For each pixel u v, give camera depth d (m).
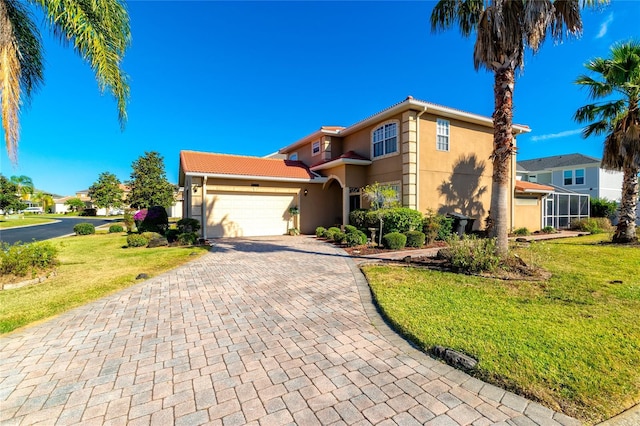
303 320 4.66
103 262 9.66
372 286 6.22
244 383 2.99
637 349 3.37
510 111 7.48
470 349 3.43
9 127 6.31
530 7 6.64
